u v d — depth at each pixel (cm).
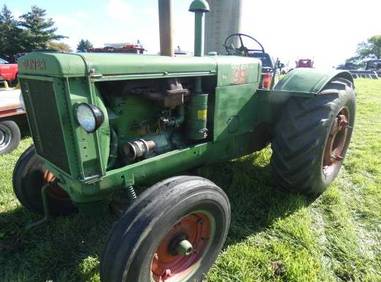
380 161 376
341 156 321
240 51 345
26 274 207
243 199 288
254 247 231
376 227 256
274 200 284
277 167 271
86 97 170
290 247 230
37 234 245
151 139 219
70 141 175
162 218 168
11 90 578
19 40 3447
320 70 284
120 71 180
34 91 188
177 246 187
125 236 163
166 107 214
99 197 198
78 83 167
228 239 240
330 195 293
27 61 182
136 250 162
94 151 180
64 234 242
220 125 247
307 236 237
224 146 261
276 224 254
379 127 537
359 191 309
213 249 207
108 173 190
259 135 301
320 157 263
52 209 260
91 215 219
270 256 222
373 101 823
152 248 169
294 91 261
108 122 185
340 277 208
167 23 255
